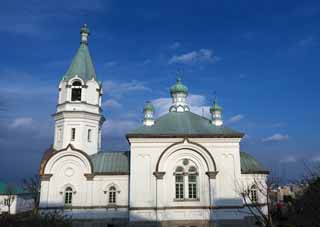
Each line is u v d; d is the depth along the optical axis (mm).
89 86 51625
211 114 52219
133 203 43438
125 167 48125
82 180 46781
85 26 55906
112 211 46250
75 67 52031
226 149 45469
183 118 49750
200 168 44750
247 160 50812
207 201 43656
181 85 55281
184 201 43594
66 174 46781
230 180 44438
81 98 50625
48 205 45375
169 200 43625
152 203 43500
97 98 52188
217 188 44094
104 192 46844
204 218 43125
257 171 49000
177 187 44312
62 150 47031
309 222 25609
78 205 45906
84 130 49844
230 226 42875
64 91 50906
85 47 54875
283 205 50344
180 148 44938
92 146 50438
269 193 42250
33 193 76500
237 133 45625
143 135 45031
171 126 47562
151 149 45156
